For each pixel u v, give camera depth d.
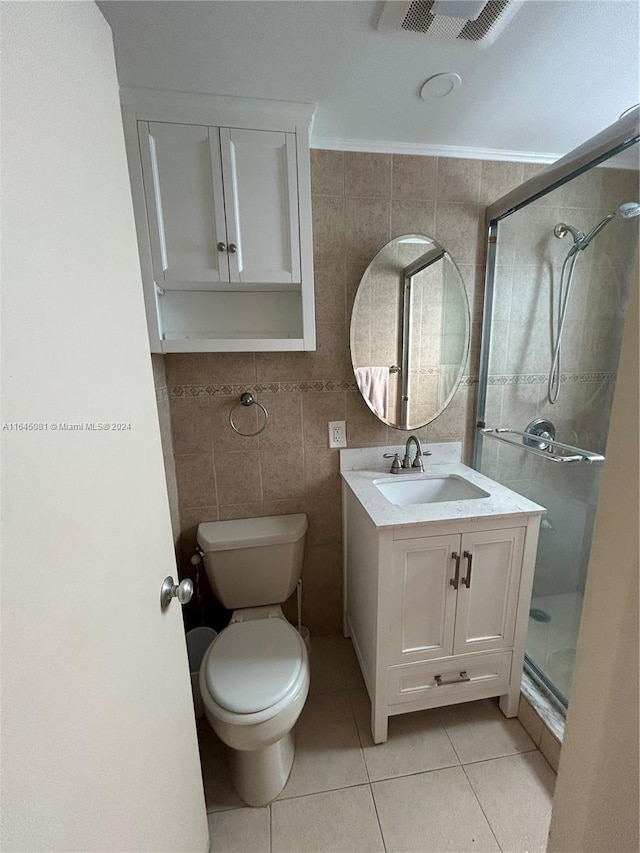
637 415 0.40
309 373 1.49
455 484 1.51
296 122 1.11
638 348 0.39
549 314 1.43
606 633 0.45
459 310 1.51
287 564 1.42
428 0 0.77
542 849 0.96
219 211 1.12
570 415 1.41
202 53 0.91
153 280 1.14
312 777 1.13
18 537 0.36
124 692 0.55
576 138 1.35
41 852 0.37
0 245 0.35
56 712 0.40
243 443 1.49
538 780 1.11
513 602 1.21
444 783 1.11
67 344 0.45
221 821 1.02
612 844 0.46
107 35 0.56
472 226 1.49
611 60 0.96
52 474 0.41
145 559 0.64
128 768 0.56
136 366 0.63
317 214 1.38
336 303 1.45
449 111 1.17
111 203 0.56
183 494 1.49
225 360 1.42
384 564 1.11
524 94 1.09
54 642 0.41
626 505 0.41
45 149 0.42
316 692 1.43
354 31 0.85
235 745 0.96
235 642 1.18
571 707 0.51
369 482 1.45
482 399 1.63
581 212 1.28
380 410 1.53
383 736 1.22
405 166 1.39
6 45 0.36
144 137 1.06
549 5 0.80
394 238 1.42
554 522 1.49
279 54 0.92
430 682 1.22
